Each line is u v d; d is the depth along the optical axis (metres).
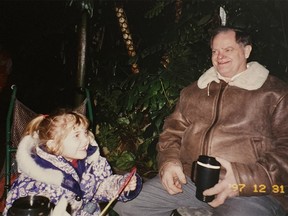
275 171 2.15
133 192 2.09
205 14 3.61
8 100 5.95
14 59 6.47
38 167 1.80
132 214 2.50
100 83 4.22
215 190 2.01
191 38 3.63
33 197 1.52
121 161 4.02
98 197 2.13
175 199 2.49
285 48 3.42
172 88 3.47
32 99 5.89
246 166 2.16
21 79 6.32
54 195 1.84
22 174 1.89
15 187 1.84
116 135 4.21
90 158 2.09
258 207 2.18
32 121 1.94
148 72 3.75
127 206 2.49
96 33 4.70
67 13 4.69
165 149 2.57
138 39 4.88
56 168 1.86
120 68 4.48
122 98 3.65
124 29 4.14
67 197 1.87
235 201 2.22
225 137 2.32
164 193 2.49
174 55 3.67
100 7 4.50
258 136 2.28
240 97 2.32
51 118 1.89
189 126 2.52
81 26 3.64
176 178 2.38
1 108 5.94
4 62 4.36
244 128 2.29
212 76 2.47
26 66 6.38
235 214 2.16
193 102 2.51
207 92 2.46
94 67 4.74
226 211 2.20
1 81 4.41
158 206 2.50
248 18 3.40
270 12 3.40
